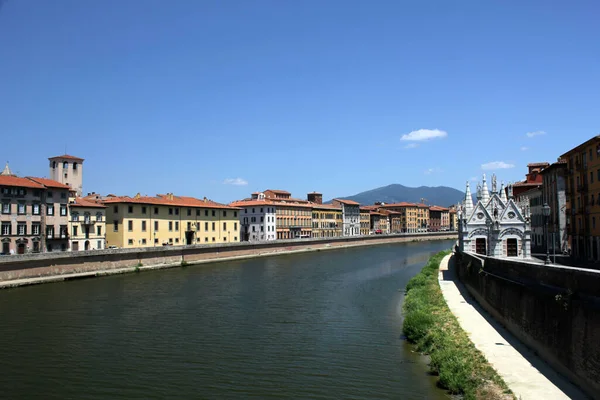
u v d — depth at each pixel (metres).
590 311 22.19
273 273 88.81
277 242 144.38
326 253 145.38
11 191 88.81
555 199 88.56
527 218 74.56
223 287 69.75
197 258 112.38
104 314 49.91
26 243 90.81
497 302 39.59
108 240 111.75
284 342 38.88
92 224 104.75
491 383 25.30
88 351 36.78
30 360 34.62
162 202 120.50
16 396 28.23
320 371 31.84
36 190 92.81
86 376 31.39
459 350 31.56
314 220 198.88
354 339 39.47
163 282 75.56
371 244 196.62
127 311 51.50
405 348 36.59
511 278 35.81
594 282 22.12
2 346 38.06
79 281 76.75
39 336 41.06
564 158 86.44
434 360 31.75
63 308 53.12
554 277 27.02
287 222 180.38
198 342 39.09
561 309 25.50
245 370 32.31
